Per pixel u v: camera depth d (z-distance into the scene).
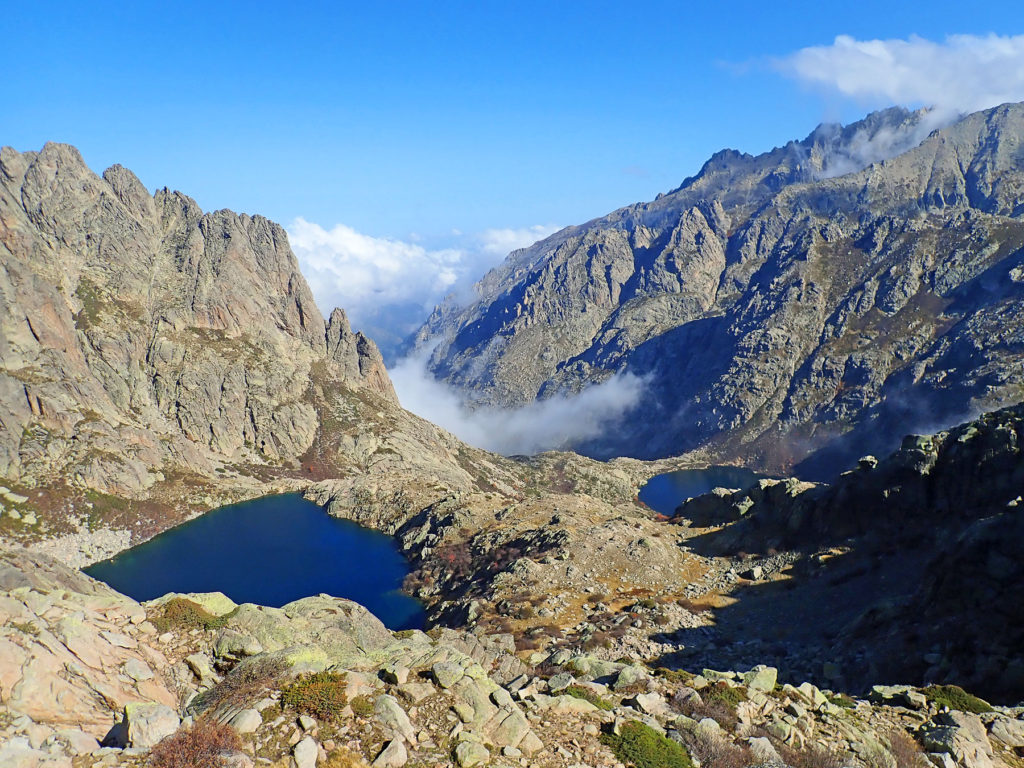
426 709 20.89
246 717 19.08
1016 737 25.94
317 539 154.38
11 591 26.56
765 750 22.64
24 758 16.03
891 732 26.06
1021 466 58.91
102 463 174.62
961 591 43.12
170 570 137.00
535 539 93.44
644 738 21.44
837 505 73.25
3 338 182.88
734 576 72.44
